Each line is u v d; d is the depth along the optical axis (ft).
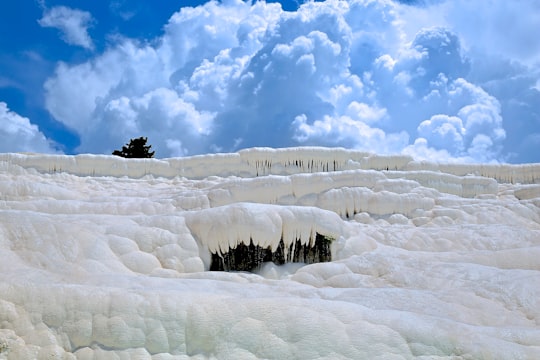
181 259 28.48
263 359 15.81
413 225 40.50
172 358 15.93
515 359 15.58
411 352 15.94
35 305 16.65
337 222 31.27
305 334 16.19
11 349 15.80
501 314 21.17
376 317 16.89
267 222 29.78
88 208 37.42
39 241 25.68
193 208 40.57
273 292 22.41
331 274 27.27
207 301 17.08
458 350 15.89
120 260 26.91
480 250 32.91
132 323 16.29
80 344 16.10
